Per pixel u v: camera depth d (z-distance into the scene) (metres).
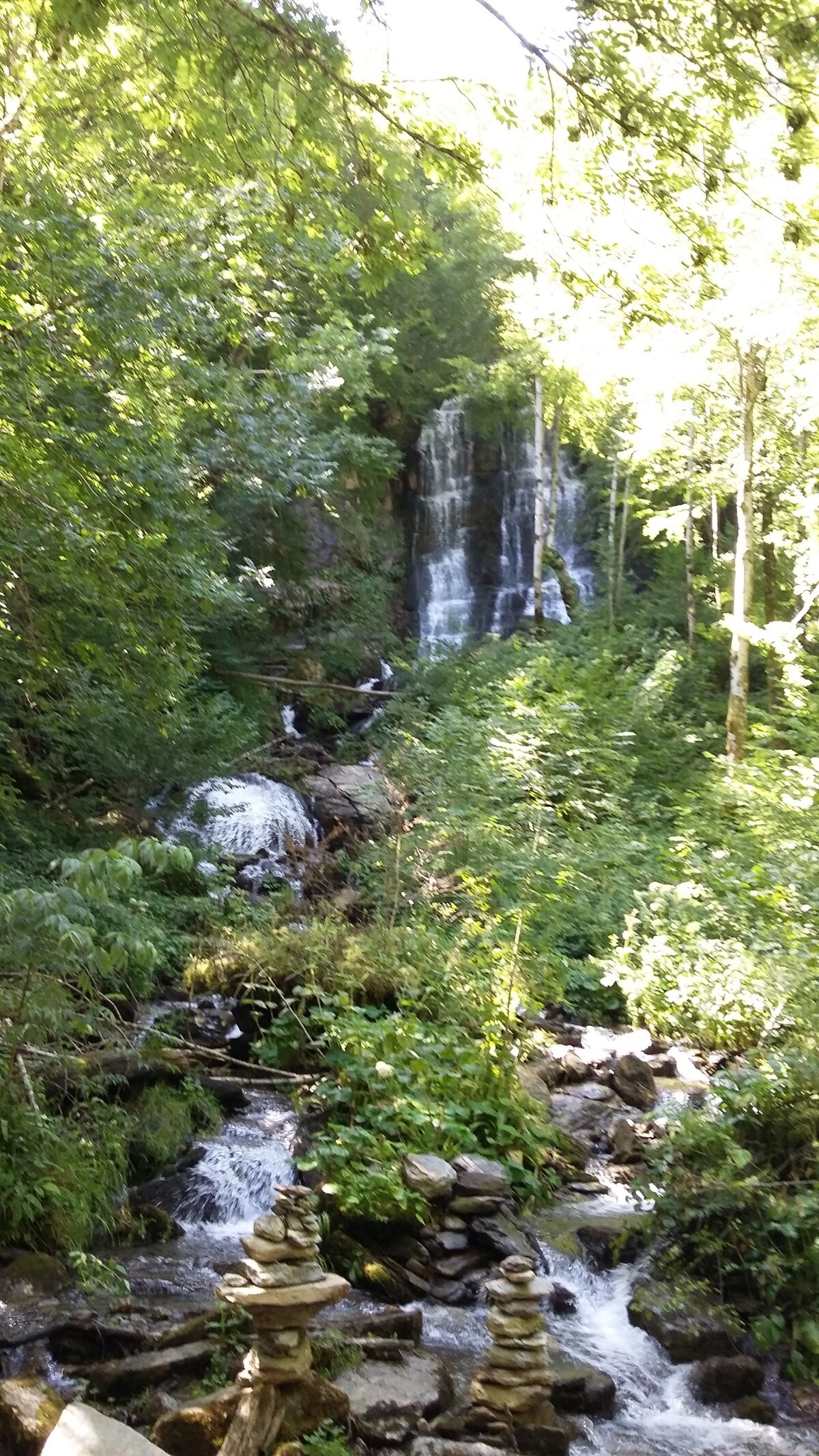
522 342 19.61
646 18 4.22
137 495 8.26
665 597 21.84
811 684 15.05
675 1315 5.69
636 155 4.83
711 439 16.52
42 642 9.19
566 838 13.72
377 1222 6.20
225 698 16.69
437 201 21.64
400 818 12.00
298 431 13.44
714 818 13.48
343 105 4.96
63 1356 4.93
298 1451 4.03
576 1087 8.66
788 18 4.08
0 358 7.46
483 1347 5.44
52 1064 6.99
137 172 8.95
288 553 20.00
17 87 7.75
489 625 25.50
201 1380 4.78
